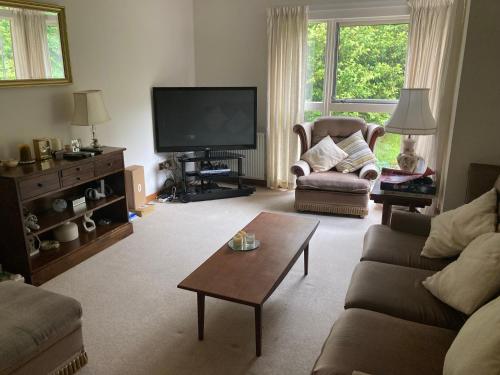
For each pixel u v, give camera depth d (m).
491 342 1.26
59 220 3.21
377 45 4.77
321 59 5.05
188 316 2.61
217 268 2.37
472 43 2.96
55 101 3.54
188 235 3.89
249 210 4.61
